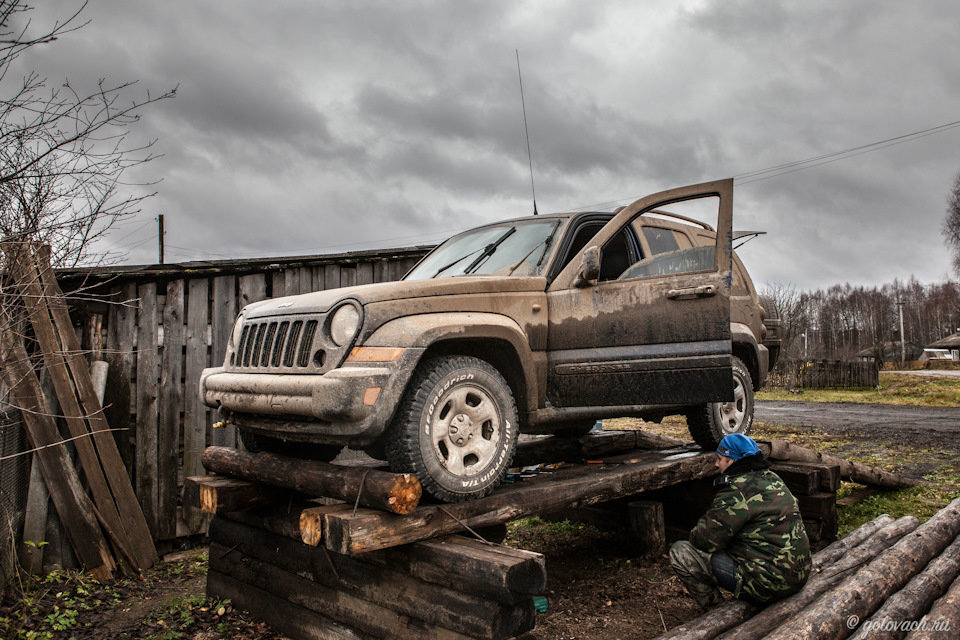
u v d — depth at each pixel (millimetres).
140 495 6082
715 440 5191
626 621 4332
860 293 99750
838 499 7004
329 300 3473
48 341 5410
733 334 5070
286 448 4492
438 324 3338
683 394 3773
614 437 6043
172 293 6398
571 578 5219
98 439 5570
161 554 6148
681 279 3893
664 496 6301
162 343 6332
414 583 3316
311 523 3248
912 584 3748
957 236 48719
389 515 3143
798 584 3684
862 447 10586
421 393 3238
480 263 4547
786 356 42656
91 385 5656
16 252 4184
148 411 6184
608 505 6348
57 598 4805
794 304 45250
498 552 3061
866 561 4305
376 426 3098
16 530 5090
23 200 3936
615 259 4621
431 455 3252
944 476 8117
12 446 5105
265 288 6848
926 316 91688
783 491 3795
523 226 4711
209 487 4086
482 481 3469
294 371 3447
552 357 4070
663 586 4930
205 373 4195
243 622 4293
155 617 4457
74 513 5273
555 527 6609
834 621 3223
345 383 3100
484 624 2930
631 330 3951
